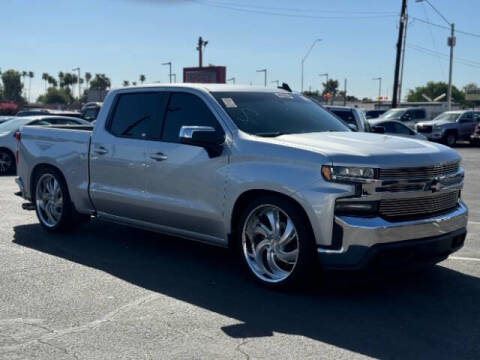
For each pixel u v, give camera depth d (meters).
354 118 14.52
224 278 5.85
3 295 5.26
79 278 5.80
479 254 6.89
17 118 15.62
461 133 29.73
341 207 4.95
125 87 6.91
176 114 6.31
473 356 4.07
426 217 5.26
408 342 4.30
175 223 6.25
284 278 5.32
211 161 5.78
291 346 4.19
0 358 3.96
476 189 13.12
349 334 4.43
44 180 7.82
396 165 5.02
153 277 5.86
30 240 7.39
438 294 5.41
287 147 5.28
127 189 6.63
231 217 5.66
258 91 6.56
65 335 4.37
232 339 4.31
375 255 4.90
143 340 4.28
